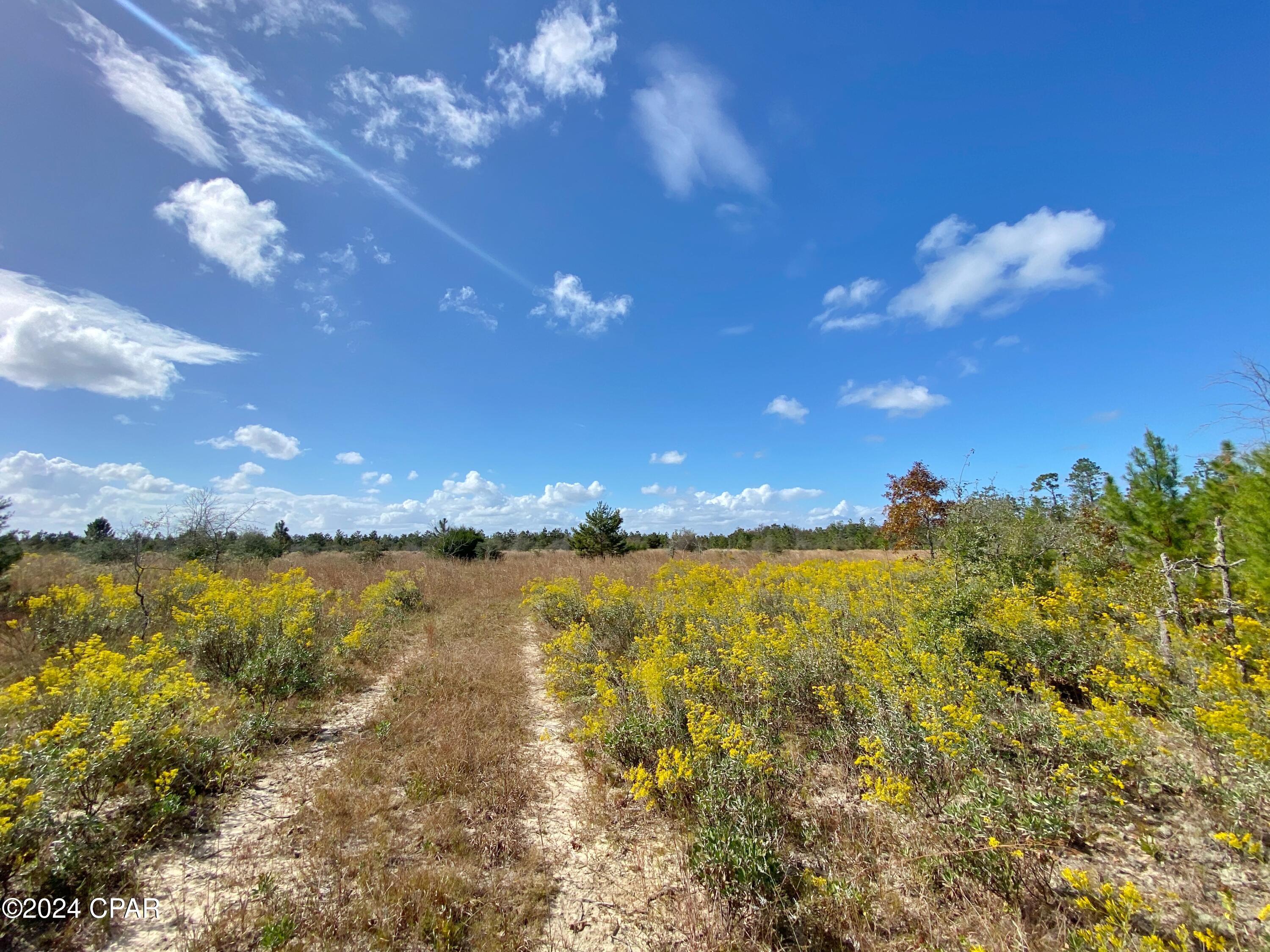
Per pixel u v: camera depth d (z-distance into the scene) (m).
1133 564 7.56
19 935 2.96
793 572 11.49
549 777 5.08
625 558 22.41
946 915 3.05
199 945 2.92
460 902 3.30
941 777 4.10
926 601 6.43
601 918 3.30
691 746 4.71
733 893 3.27
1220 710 3.71
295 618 7.44
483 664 8.37
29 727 4.43
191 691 5.10
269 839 3.96
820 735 5.14
